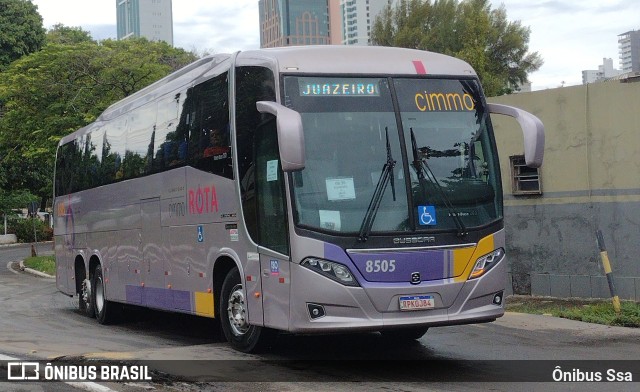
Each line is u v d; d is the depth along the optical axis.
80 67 30.88
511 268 17.33
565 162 16.33
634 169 15.25
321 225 8.85
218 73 10.83
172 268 12.39
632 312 12.90
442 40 51.03
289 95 9.21
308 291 8.80
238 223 10.18
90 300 16.52
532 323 12.88
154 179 13.07
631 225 15.31
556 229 16.52
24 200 53.56
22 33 48.06
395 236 8.92
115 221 15.06
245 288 10.05
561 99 16.34
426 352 10.55
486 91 47.03
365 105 9.30
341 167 9.03
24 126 31.72
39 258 36.56
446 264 9.05
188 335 13.48
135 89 30.64
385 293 8.81
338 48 9.72
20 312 18.02
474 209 9.34
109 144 15.60
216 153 10.78
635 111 15.22
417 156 9.25
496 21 52.38
